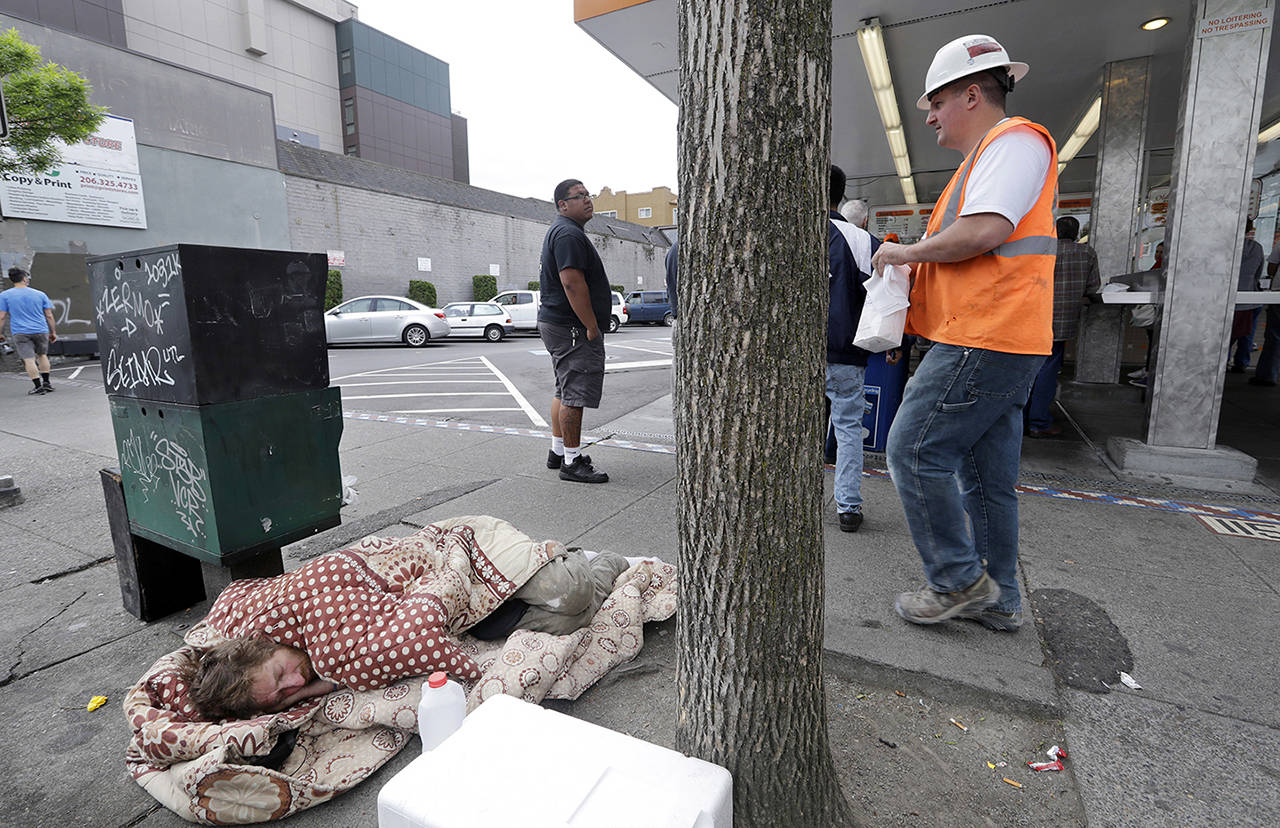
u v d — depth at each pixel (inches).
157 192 590.9
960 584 92.7
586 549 128.8
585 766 48.5
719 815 46.7
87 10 1088.8
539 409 290.2
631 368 431.5
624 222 1583.4
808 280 49.4
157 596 105.8
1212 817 63.1
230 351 87.8
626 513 148.9
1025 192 77.2
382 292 881.5
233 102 650.2
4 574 123.6
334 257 814.5
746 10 45.1
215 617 83.8
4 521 150.9
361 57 1612.9
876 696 84.6
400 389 355.9
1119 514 140.6
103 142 543.5
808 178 48.0
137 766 71.0
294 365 95.7
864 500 153.6
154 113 585.3
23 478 182.5
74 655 96.3
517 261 1107.3
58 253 519.5
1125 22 218.4
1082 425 229.6
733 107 46.3
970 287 82.4
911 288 97.8
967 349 82.7
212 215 637.9
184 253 81.4
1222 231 155.4
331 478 102.0
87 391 342.0
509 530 96.4
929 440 87.4
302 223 776.9
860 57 246.1
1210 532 130.3
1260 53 145.9
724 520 51.9
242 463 90.4
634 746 50.7
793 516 52.2
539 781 47.0
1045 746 74.7
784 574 52.7
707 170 47.9
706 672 55.3
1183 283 159.6
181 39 1254.3
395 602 82.7
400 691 77.2
